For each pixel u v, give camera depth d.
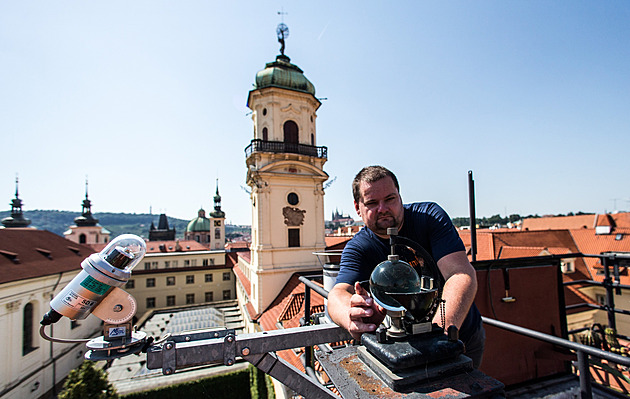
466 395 1.17
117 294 1.40
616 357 1.47
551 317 4.27
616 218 28.30
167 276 46.22
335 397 1.60
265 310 20.86
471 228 4.49
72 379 15.93
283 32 23.98
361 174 2.19
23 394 19.41
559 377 3.98
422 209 2.20
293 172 21.98
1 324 18.31
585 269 19.14
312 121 23.52
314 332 1.70
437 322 1.58
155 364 1.35
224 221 76.81
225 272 49.06
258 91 21.91
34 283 21.61
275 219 21.48
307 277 3.97
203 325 33.38
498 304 4.01
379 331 1.42
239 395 19.31
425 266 1.90
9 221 64.50
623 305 11.93
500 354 3.90
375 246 2.20
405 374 1.25
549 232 22.69
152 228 110.94
